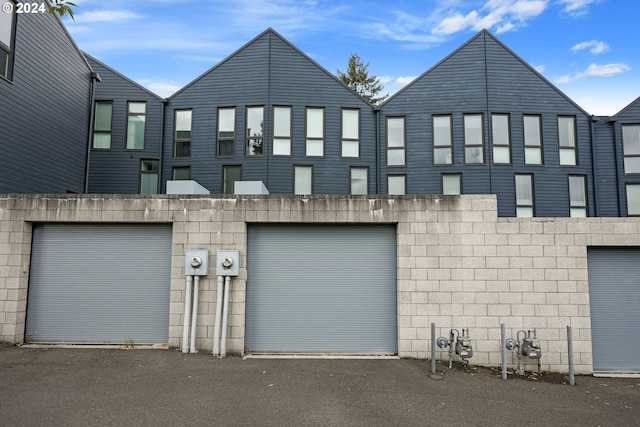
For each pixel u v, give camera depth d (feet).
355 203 25.30
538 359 23.53
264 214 25.27
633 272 24.88
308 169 53.16
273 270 25.66
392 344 25.25
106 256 26.04
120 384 19.33
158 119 54.24
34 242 26.17
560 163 53.06
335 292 25.58
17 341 25.00
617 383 22.15
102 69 54.60
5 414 16.05
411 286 24.64
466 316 24.34
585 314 24.06
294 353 25.11
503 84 53.78
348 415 16.70
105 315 25.66
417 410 17.38
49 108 39.29
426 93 54.39
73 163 43.47
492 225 24.81
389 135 54.54
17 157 34.50
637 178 52.80
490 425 16.20
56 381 19.56
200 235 25.21
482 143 53.11
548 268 24.43
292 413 16.72
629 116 53.88
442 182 52.80
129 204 25.63
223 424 15.64
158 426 15.33
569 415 17.40
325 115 53.83
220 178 52.65
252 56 54.44
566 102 53.98
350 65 108.78
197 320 24.61
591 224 24.57
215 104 53.98
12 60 34.04
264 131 52.95
